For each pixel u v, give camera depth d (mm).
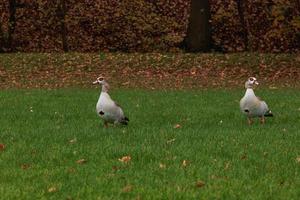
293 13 34906
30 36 38969
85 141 11930
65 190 8055
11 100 20016
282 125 14461
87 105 18797
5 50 36938
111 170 9344
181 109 17734
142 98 21109
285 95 22031
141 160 10055
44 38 38844
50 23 40062
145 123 14805
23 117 15898
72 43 38500
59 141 11945
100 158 10227
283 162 9977
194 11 35062
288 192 7992
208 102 19781
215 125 14531
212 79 28641
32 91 23703
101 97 13242
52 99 20469
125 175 8977
